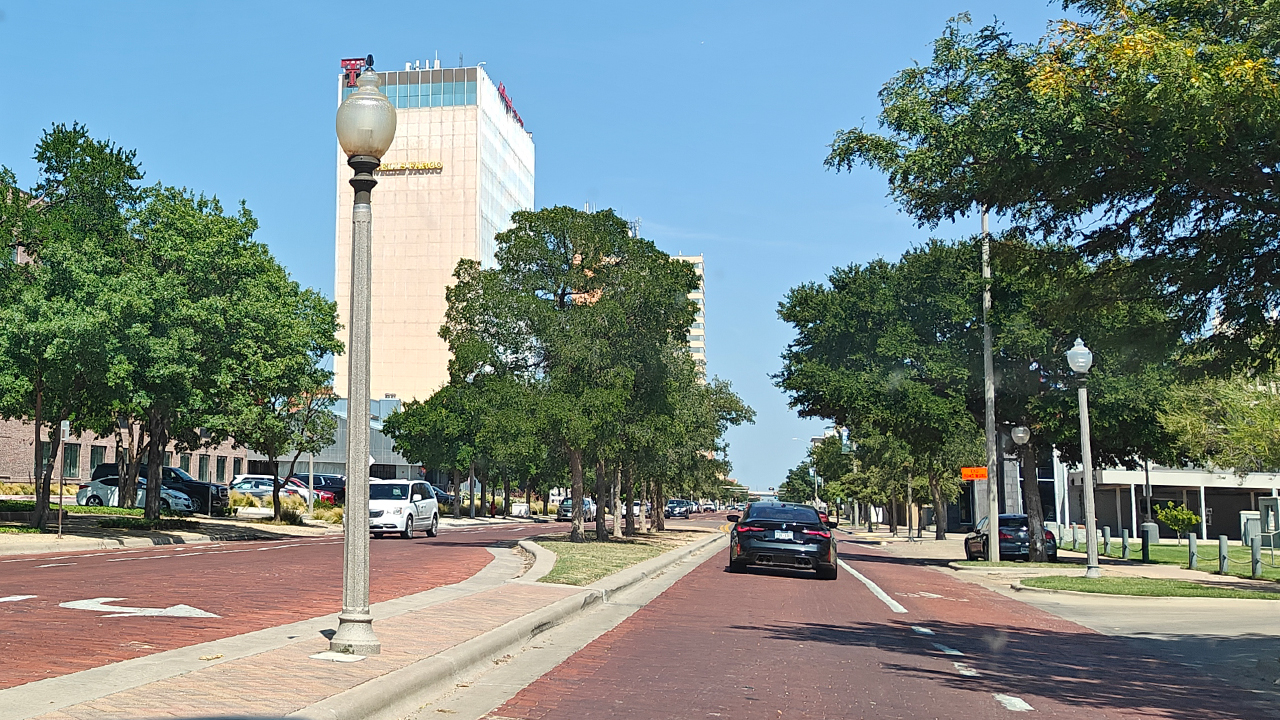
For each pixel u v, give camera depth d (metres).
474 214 147.25
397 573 19.20
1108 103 9.70
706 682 9.16
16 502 36.91
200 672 7.87
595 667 9.86
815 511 24.02
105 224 32.19
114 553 25.66
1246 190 10.27
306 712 6.55
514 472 67.88
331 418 45.91
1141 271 11.20
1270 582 23.97
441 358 146.75
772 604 16.66
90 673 7.81
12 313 26.47
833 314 32.44
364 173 9.16
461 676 9.09
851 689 9.05
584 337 30.42
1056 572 26.78
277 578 17.50
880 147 11.09
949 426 30.20
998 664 10.95
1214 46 9.31
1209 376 12.42
